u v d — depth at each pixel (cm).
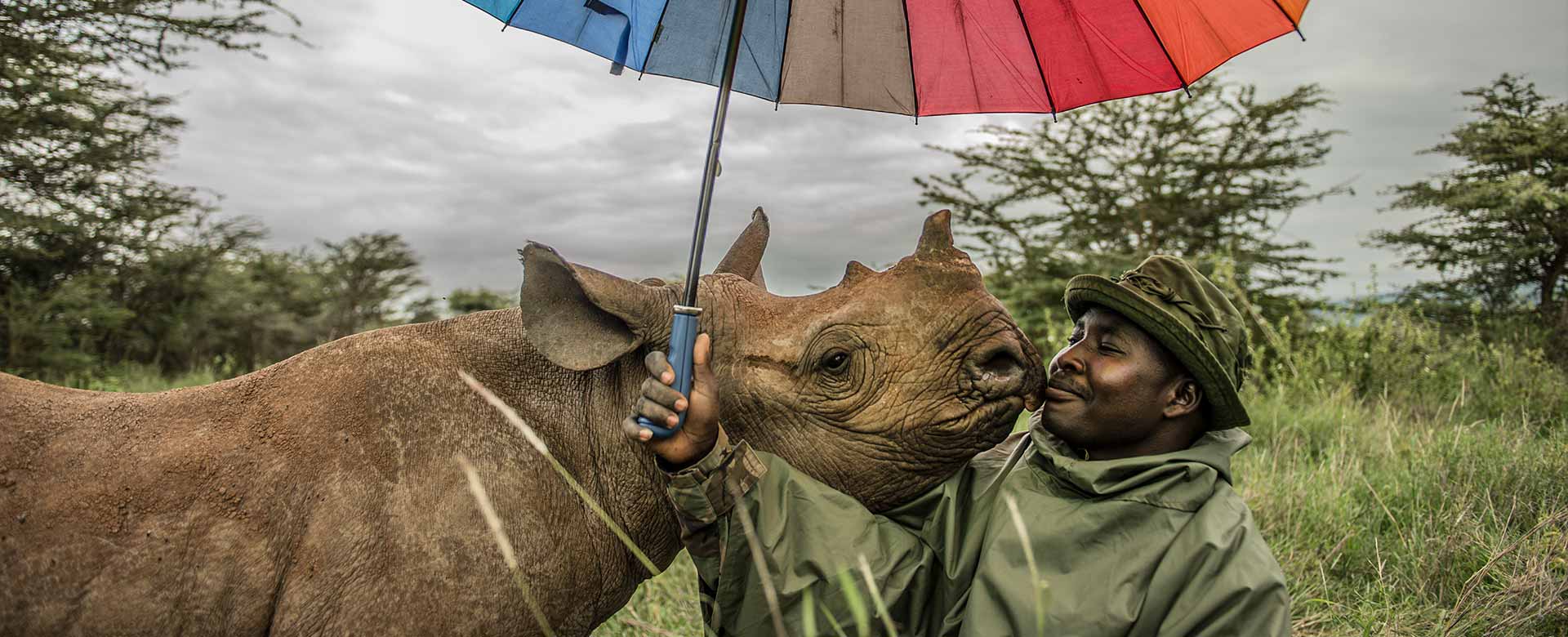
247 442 219
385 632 205
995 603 213
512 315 251
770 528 212
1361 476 500
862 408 221
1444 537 388
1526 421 585
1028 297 2091
